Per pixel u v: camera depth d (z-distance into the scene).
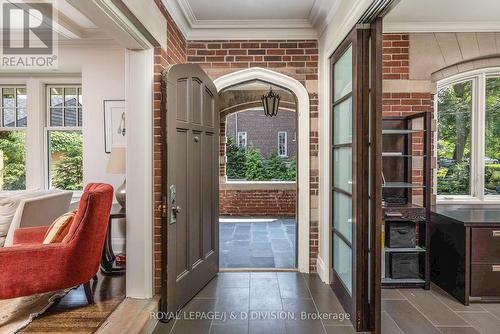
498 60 3.71
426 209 3.27
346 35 2.71
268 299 3.03
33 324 2.32
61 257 2.46
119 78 4.15
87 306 2.60
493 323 2.63
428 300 3.06
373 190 2.36
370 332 2.44
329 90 3.30
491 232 2.96
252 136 9.41
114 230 4.18
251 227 6.14
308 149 3.70
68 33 3.84
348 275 2.78
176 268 2.78
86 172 4.20
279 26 3.62
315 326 2.55
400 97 3.70
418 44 3.68
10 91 4.68
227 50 3.74
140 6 2.26
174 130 2.74
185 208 2.97
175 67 2.76
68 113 4.66
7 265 2.34
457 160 3.94
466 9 3.27
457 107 3.91
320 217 3.62
